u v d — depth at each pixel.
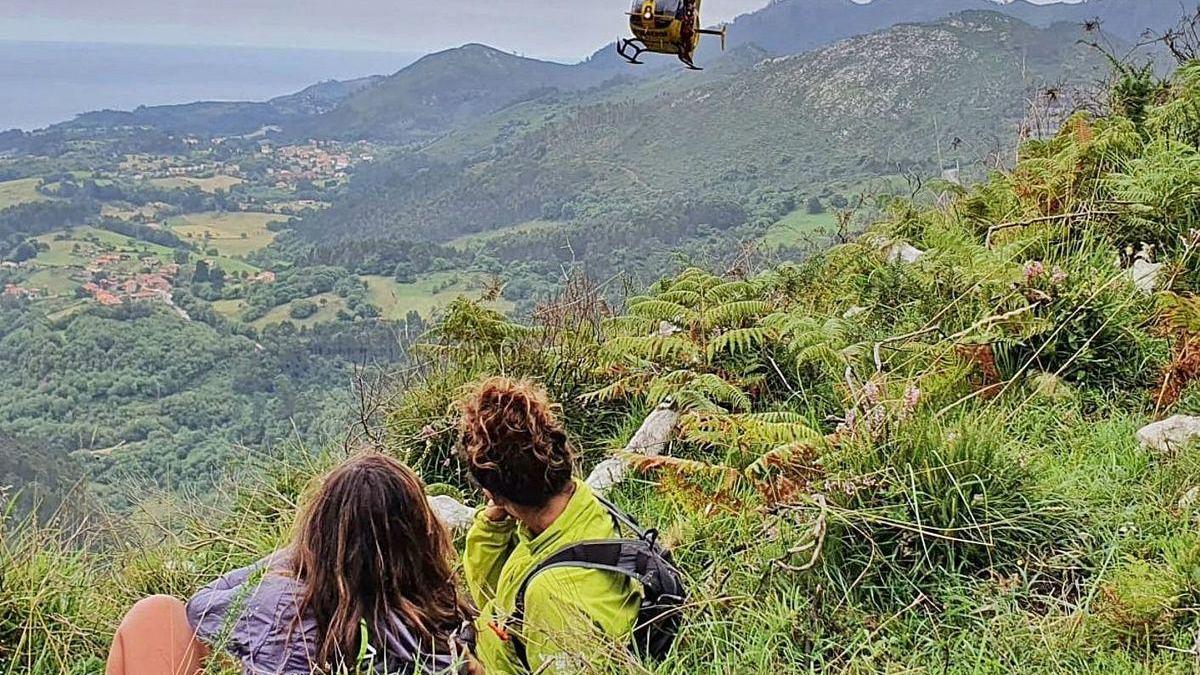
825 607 3.29
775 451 3.85
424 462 5.23
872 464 3.68
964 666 2.97
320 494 2.91
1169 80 7.90
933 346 4.95
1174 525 3.44
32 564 3.74
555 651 2.92
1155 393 4.54
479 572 3.46
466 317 5.68
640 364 5.44
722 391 4.70
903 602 3.31
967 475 3.59
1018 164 7.41
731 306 5.31
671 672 3.07
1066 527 3.52
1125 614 2.98
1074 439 4.26
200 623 2.99
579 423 5.31
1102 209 5.93
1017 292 4.99
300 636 2.81
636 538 3.32
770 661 3.07
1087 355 4.76
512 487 3.13
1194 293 5.09
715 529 3.92
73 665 3.52
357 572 2.81
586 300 6.11
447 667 2.80
